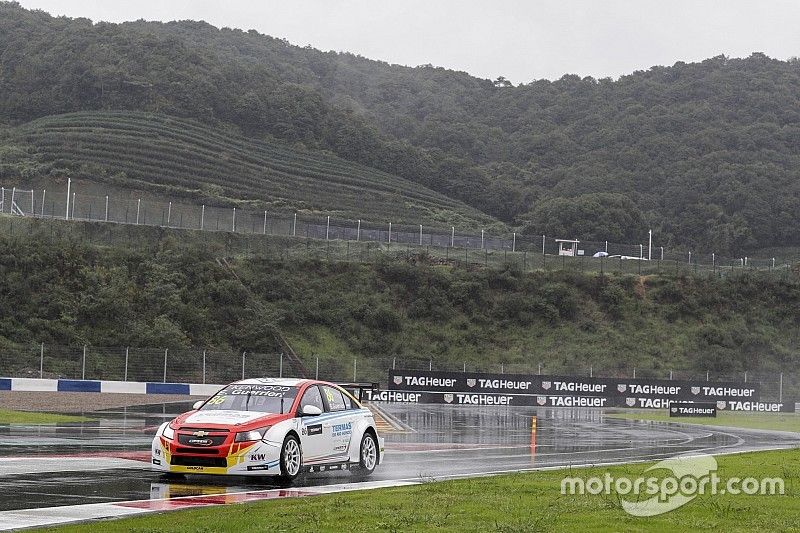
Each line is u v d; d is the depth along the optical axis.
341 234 94.19
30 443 24.62
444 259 91.12
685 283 89.56
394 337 79.25
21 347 60.47
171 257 79.69
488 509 13.99
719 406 62.84
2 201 85.50
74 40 151.38
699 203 146.50
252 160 135.38
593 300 87.12
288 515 13.03
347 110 166.50
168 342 68.25
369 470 19.78
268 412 17.70
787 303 89.69
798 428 45.59
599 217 132.75
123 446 24.62
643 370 73.62
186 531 11.61
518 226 142.12
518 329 82.81
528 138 186.62
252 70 162.25
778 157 163.25
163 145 127.81
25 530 11.57
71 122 131.38
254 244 88.19
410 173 153.88
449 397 59.94
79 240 78.00
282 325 76.81
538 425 41.25
